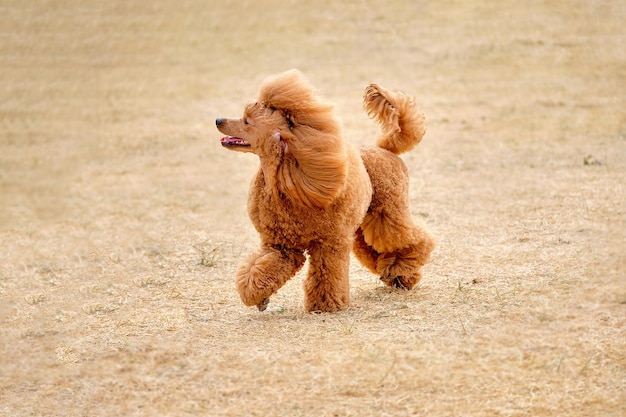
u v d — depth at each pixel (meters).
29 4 25.25
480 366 6.40
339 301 7.80
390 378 6.24
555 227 10.59
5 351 7.24
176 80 22.12
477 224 11.05
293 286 8.91
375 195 8.14
